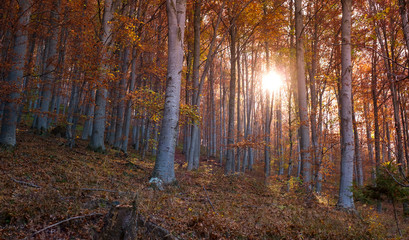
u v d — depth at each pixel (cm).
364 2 1738
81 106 1389
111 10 1408
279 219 648
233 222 557
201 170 1567
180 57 979
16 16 982
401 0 740
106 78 1152
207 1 1911
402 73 511
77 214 454
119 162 1254
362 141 1678
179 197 735
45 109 1670
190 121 1366
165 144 918
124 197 597
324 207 1006
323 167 1366
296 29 1580
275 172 2889
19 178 643
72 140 1337
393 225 835
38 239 375
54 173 755
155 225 436
